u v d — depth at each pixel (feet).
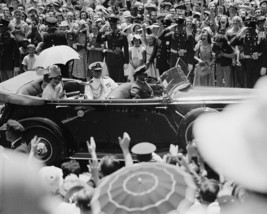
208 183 21.59
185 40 72.74
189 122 44.16
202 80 69.56
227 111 9.86
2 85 49.34
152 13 89.76
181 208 13.33
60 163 46.26
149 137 45.98
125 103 45.42
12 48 74.02
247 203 9.41
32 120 45.70
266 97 9.27
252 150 9.20
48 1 102.47
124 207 13.37
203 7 96.68
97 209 13.61
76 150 46.70
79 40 75.87
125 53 74.90
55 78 47.67
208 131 9.57
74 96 51.57
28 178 9.91
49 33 70.79
